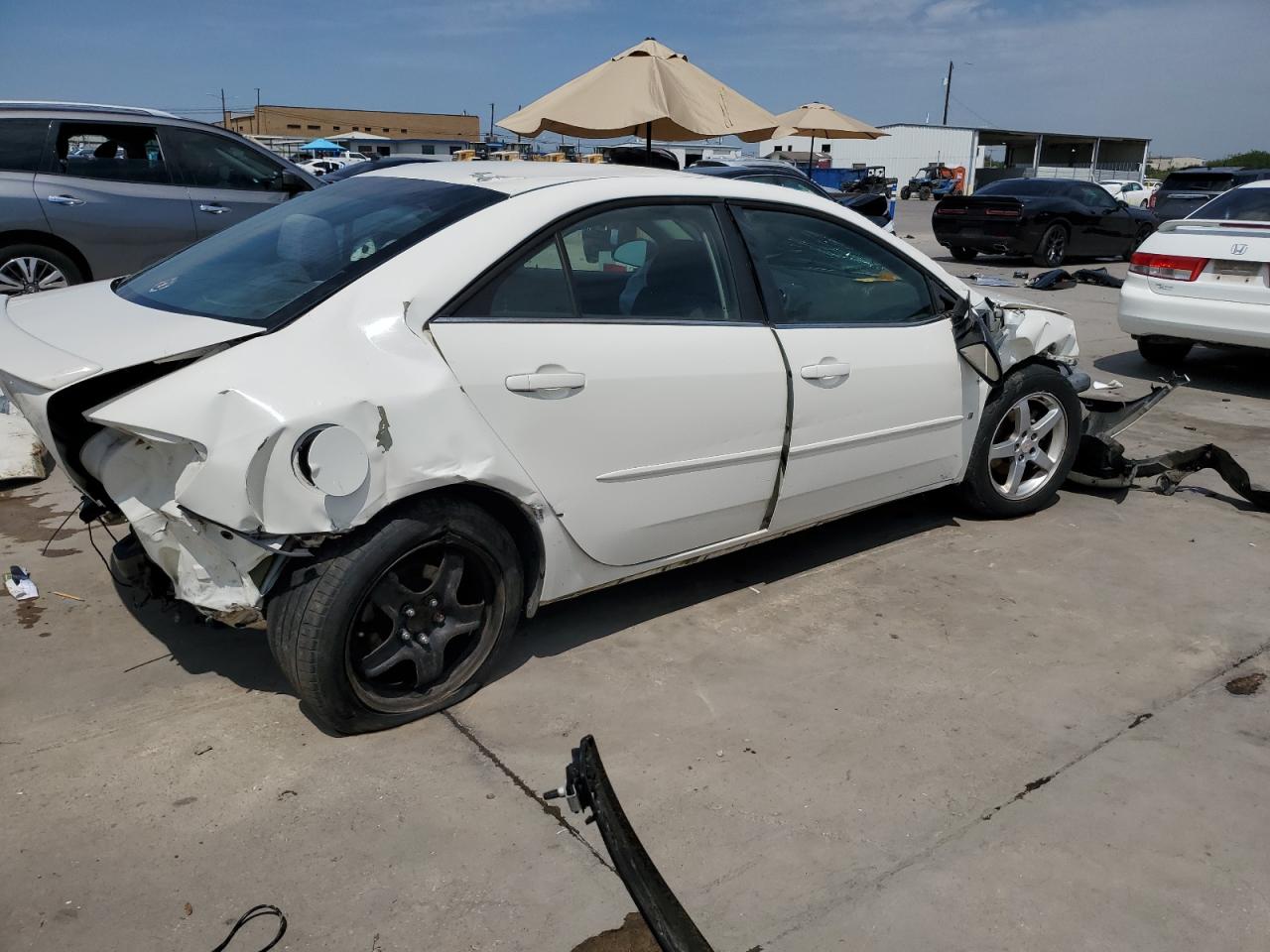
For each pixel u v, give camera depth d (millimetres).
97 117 7176
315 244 3119
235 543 2574
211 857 2420
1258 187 8023
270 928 2223
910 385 3988
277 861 2418
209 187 7633
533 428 2932
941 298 4215
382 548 2703
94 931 2193
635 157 9031
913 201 48438
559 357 2975
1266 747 3014
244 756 2801
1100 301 11789
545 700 3141
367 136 45469
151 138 7406
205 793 2641
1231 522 4852
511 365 2879
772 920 2299
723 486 3471
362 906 2293
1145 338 7953
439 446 2723
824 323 3734
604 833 2232
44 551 4066
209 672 3217
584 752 2406
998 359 4320
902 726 3062
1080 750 2969
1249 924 2330
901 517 4832
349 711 2818
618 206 3244
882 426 3930
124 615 3561
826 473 3799
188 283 3170
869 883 2422
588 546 3188
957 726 3072
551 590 3170
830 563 4262
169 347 2607
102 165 7211
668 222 3375
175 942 2174
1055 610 3871
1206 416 6789
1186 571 4258
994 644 3592
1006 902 2373
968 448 4410
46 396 2562
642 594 3912
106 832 2486
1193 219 7902
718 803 2682
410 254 2877
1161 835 2613
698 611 3781
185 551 2654
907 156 53594
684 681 3279
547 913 2297
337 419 2525
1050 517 4879
